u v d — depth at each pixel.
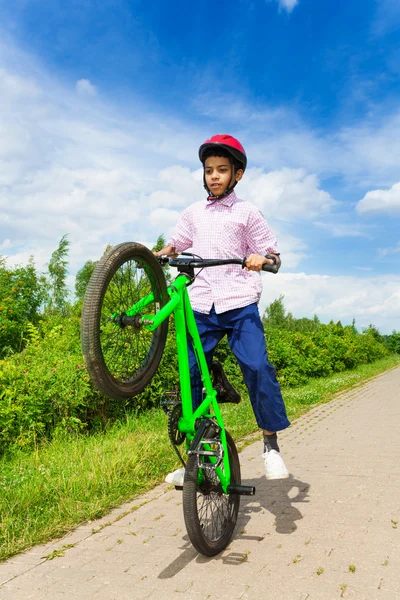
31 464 5.20
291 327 49.53
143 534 3.59
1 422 5.85
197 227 3.65
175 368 8.55
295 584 2.80
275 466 3.40
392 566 2.99
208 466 2.99
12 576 3.01
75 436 6.58
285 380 13.98
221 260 3.10
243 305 3.53
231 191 3.65
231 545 3.37
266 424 3.49
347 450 6.32
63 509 3.97
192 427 3.15
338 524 3.70
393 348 60.03
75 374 6.85
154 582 2.88
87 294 2.61
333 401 11.77
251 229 3.61
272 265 3.03
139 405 7.99
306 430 7.88
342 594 2.68
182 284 3.11
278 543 3.38
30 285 15.97
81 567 3.10
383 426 8.06
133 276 3.00
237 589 2.76
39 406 6.37
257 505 4.19
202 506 3.29
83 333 2.59
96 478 4.52
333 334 25.33
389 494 4.40
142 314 3.02
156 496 4.44
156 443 5.84
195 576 2.93
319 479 4.95
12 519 3.70
